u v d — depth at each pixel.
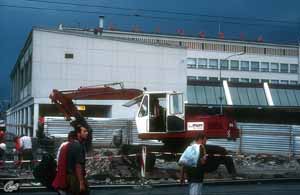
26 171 21.88
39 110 55.25
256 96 69.19
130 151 23.39
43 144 30.55
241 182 20.61
